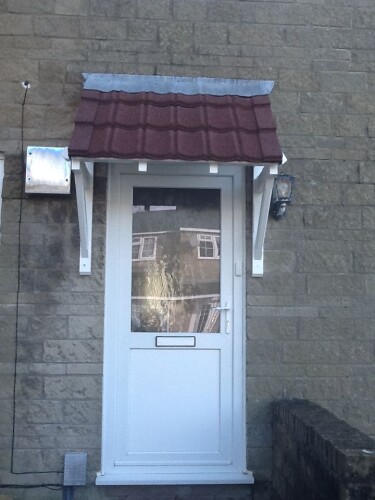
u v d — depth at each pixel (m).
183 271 4.95
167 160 4.25
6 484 4.64
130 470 4.75
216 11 5.05
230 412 4.86
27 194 4.82
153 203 4.98
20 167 4.86
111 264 4.88
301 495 4.02
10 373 4.70
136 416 4.81
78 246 4.81
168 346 4.86
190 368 4.87
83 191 4.39
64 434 4.69
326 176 5.02
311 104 5.06
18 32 4.94
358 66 5.12
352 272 4.97
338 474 3.32
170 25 5.02
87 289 4.78
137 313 4.89
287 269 4.93
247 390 4.83
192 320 4.92
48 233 4.81
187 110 4.65
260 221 4.63
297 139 5.03
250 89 4.91
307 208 4.98
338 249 4.98
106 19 4.98
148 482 4.67
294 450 4.21
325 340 4.90
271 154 4.26
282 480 4.49
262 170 4.61
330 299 4.93
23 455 4.66
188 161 4.26
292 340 4.88
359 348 4.92
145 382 4.84
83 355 4.74
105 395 4.78
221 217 4.98
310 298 4.92
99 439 4.70
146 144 4.27
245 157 4.26
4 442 4.66
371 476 3.19
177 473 4.75
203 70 5.01
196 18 5.04
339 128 5.07
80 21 4.97
